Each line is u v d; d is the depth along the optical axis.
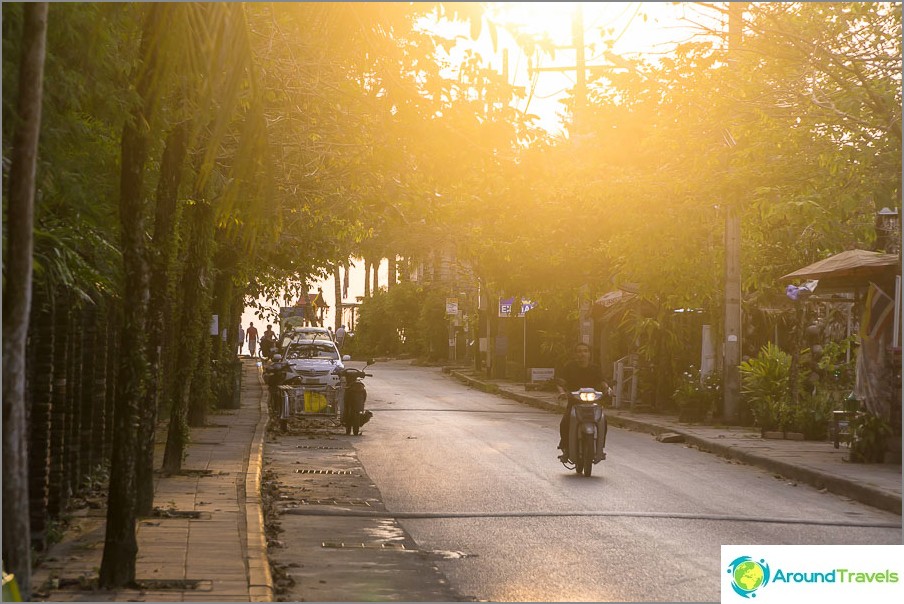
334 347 66.56
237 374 58.19
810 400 42.31
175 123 20.28
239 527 20.92
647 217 41.75
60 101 15.23
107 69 15.80
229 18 15.66
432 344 128.12
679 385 52.84
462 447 40.41
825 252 52.12
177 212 28.20
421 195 26.47
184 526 20.94
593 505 25.72
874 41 32.69
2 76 13.29
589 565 18.59
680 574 17.83
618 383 59.88
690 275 50.47
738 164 36.94
